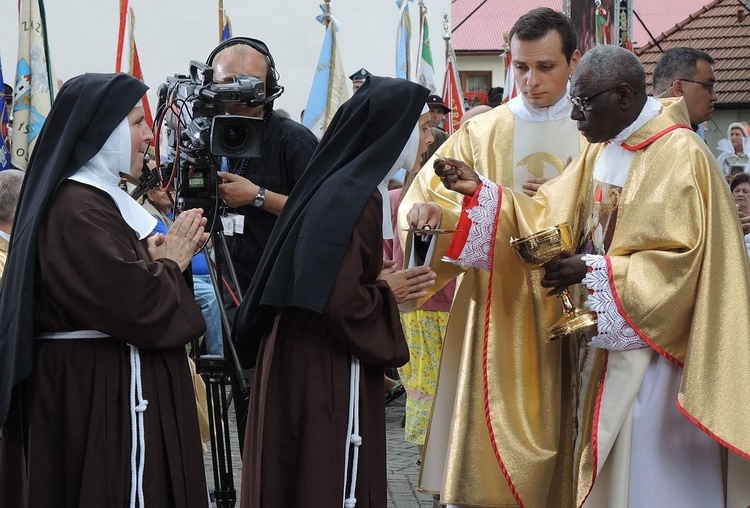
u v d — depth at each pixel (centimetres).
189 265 394
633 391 386
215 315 654
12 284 346
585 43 912
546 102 456
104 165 356
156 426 352
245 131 397
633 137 397
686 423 388
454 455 432
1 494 357
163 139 740
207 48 1195
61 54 1160
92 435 344
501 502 430
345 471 359
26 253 340
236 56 447
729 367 374
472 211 421
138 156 364
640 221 387
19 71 684
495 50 2475
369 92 373
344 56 1256
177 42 1188
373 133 370
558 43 450
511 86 834
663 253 380
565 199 423
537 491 422
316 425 357
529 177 460
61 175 347
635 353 388
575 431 430
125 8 870
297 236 358
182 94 409
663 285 379
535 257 390
